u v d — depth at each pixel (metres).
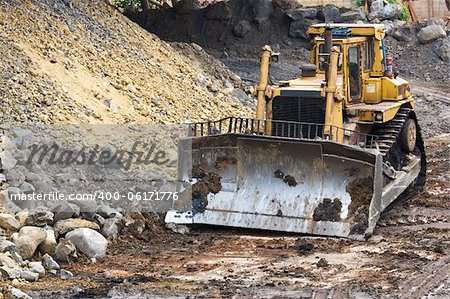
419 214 23.16
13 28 27.89
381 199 20.81
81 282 17.03
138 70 30.72
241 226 21.06
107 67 29.39
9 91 24.28
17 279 16.84
